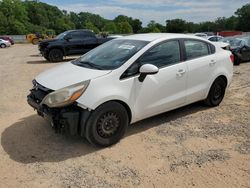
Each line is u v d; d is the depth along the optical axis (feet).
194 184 12.28
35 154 14.80
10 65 49.34
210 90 20.72
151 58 16.80
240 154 14.69
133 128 17.83
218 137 16.61
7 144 15.87
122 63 15.90
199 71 19.24
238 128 17.80
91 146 15.57
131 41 17.97
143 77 15.98
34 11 377.09
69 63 18.37
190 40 19.20
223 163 13.85
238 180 12.53
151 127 17.97
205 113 20.34
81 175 13.00
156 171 13.25
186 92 18.71
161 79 17.06
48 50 54.19
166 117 19.58
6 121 19.21
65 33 56.49
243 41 47.75
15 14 320.91
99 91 14.70
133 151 15.03
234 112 20.57
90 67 16.47
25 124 18.60
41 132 17.33
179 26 390.42
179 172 13.15
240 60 45.34
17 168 13.57
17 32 297.94
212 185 12.21
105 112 14.94
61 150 15.20
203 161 14.03
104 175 12.99
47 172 13.25
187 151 15.01
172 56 17.94
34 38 144.97
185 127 17.99
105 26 409.49
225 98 23.93
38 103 15.61
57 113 14.55
